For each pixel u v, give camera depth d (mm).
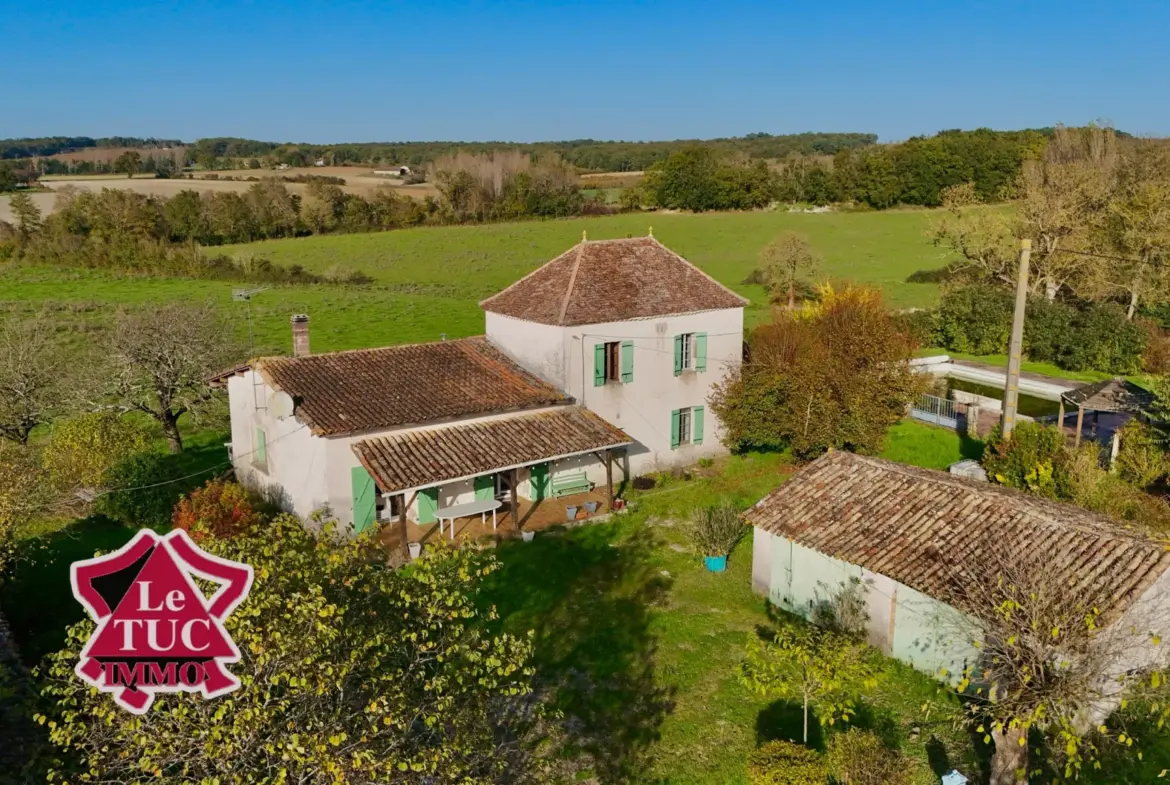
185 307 37125
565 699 16219
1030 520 16641
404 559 21750
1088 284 50844
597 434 25625
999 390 39562
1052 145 87062
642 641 18375
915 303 58312
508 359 28906
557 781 13812
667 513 25891
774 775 12820
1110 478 23734
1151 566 14602
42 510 21328
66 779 9734
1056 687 12031
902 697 16047
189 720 8750
